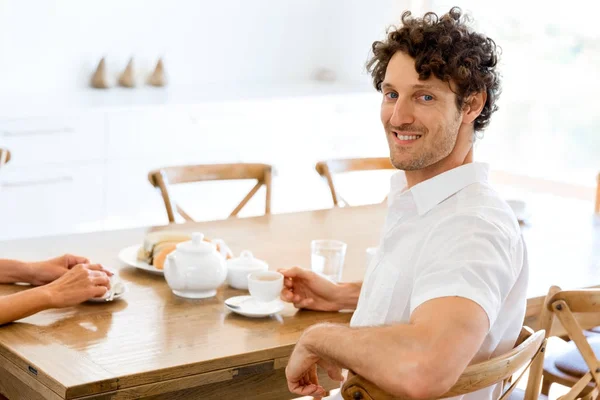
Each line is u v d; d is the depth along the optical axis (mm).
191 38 5949
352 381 1655
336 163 3887
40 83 5375
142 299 2418
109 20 5578
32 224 4816
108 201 5059
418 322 1638
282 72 6469
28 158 4723
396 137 1936
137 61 5742
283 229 3242
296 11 6426
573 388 2365
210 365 2039
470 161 1987
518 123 6352
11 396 2150
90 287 2307
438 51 1842
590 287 2754
